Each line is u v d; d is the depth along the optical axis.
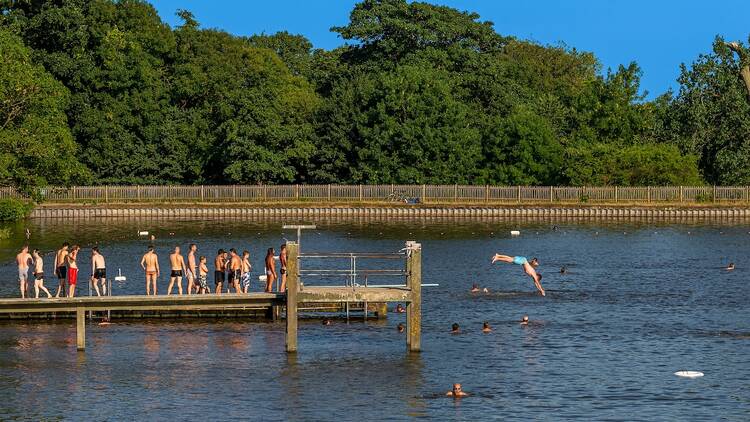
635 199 118.56
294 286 42.31
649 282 63.88
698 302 56.09
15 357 42.22
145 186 120.19
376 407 35.44
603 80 135.25
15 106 77.12
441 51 140.62
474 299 56.81
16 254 76.19
